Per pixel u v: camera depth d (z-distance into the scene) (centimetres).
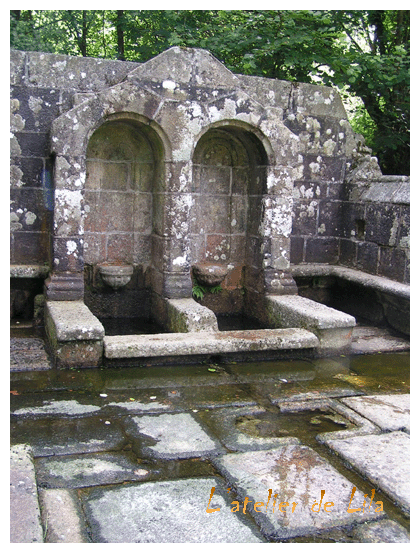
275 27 760
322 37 756
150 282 655
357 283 673
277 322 604
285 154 618
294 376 480
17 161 583
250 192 671
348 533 262
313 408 412
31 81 575
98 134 619
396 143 930
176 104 568
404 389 460
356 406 411
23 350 504
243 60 739
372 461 325
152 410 392
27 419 370
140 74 557
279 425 380
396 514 279
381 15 920
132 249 652
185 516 268
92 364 470
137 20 895
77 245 553
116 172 636
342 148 739
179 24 806
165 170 582
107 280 624
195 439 351
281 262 636
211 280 661
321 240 745
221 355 509
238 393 434
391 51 913
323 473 313
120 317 657
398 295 613
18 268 588
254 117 599
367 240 700
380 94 891
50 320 509
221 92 584
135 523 260
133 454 328
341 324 535
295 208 725
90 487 291
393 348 578
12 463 303
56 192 540
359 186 719
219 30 795
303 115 709
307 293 749
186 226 590
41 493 282
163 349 478
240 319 686
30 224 598
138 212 647
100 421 371
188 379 457
